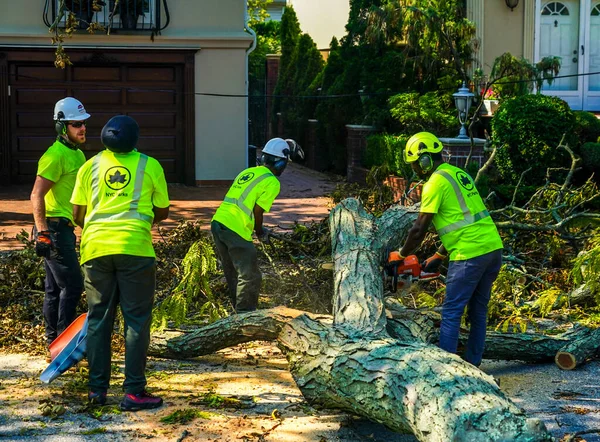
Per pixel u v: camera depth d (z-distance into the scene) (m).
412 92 17.02
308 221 14.20
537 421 4.04
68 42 17.94
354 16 20.61
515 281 8.57
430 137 6.23
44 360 6.81
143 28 18.17
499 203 13.83
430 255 9.26
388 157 16.20
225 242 7.18
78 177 5.82
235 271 7.43
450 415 4.22
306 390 5.38
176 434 5.19
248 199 7.18
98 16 18.05
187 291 7.44
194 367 6.68
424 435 4.38
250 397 5.90
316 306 8.16
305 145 23.83
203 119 18.81
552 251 9.67
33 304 8.23
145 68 18.59
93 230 5.60
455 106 16.95
